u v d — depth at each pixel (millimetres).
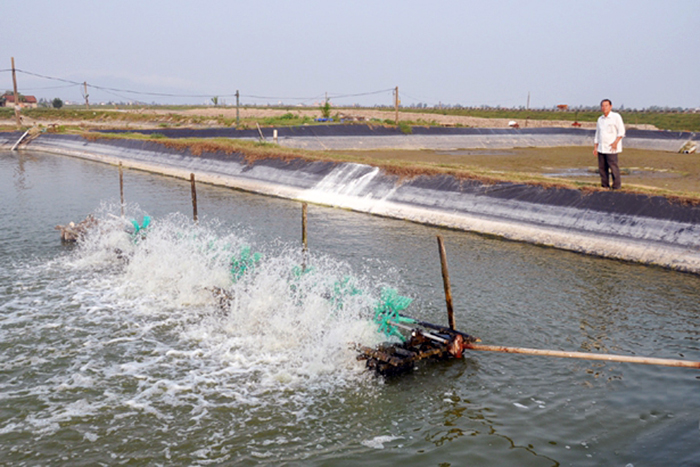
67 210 23734
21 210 23484
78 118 94812
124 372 9586
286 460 7191
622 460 7223
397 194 24016
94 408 8414
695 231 15812
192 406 8508
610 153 18625
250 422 8086
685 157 45875
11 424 7949
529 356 10305
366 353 9711
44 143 56406
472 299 13055
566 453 7379
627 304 12734
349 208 24781
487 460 7223
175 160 38344
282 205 25828
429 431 7906
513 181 21422
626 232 16953
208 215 23031
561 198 19406
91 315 12195
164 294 13633
